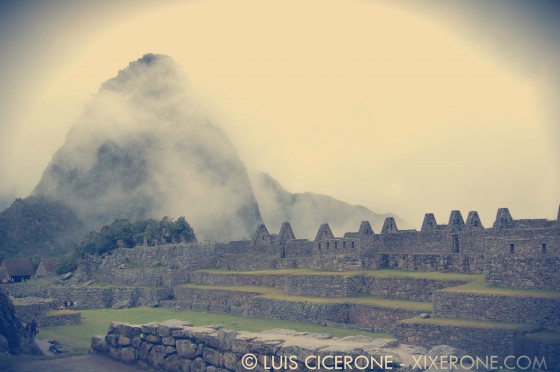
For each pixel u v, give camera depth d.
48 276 136.12
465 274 70.31
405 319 60.38
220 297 90.69
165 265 113.25
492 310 56.12
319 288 77.88
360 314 69.69
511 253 59.97
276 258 97.75
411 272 74.81
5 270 147.62
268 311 78.62
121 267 118.38
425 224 84.44
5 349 54.16
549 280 57.38
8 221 193.38
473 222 77.62
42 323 78.69
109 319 84.56
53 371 49.81
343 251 84.06
